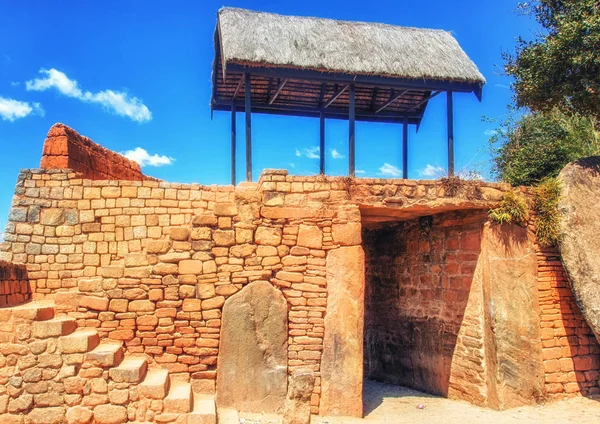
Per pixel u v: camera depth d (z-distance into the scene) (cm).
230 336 839
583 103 1124
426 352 1119
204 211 882
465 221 1016
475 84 1074
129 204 866
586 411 891
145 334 827
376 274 1355
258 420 794
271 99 1191
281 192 882
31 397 716
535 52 1143
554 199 982
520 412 894
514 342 938
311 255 874
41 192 857
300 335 858
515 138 1516
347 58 1027
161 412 726
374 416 882
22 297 817
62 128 876
